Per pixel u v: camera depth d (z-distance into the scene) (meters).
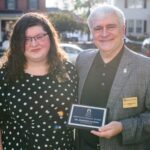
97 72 3.71
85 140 3.75
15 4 38.97
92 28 3.64
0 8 38.69
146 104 3.61
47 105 3.52
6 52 3.63
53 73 3.60
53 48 3.65
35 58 3.55
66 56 3.78
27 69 3.61
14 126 3.54
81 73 3.80
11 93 3.54
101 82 3.67
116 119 3.56
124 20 3.66
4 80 3.56
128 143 3.58
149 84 3.58
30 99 3.52
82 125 3.49
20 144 3.54
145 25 42.84
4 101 3.57
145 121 3.53
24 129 3.52
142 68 3.60
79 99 3.72
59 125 3.55
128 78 3.59
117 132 3.48
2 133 3.61
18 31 3.53
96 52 3.82
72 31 40.44
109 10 3.58
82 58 3.89
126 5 43.16
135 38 39.16
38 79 3.56
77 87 3.75
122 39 3.69
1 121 3.59
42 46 3.55
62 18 40.03
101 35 3.60
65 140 3.58
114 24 3.57
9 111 3.54
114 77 3.63
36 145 3.51
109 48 3.61
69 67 3.75
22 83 3.55
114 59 3.68
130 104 3.55
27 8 39.16
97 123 3.49
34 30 3.51
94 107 3.54
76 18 41.94
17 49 3.55
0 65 3.63
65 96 3.58
